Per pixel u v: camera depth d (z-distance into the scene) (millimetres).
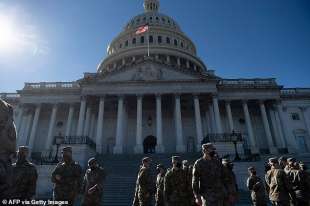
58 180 10492
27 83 57312
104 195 26266
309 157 43531
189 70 52781
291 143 52625
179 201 10195
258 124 56844
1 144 5027
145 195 12945
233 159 38312
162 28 85750
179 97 50906
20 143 52438
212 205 7738
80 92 55125
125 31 88125
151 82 51688
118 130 48312
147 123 56938
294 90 60156
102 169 12492
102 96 51000
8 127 5234
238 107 58094
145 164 13656
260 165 32938
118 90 51312
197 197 8039
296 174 11844
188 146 54906
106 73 52875
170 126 56969
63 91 55562
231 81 56938
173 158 10859
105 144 55094
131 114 58031
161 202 12539
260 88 55094
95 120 55000
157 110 49594
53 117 53781
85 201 11562
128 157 40719
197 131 48031
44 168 33062
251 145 50312
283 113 57062
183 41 88625
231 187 9312
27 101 55062
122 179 30781
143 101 55156
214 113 49781
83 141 41812
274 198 11133
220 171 8438
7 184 5035
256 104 56812
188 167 10805
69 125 53094
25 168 8836
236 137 38406
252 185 13695
